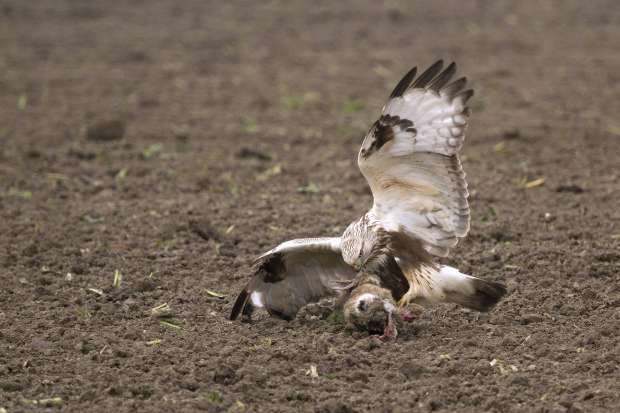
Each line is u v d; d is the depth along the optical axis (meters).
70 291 12.35
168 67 26.50
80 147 19.44
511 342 10.54
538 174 17.28
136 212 15.53
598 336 10.59
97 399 9.59
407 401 9.37
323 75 25.59
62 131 20.62
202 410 9.30
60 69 26.27
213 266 13.18
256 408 9.39
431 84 10.53
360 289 10.44
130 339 10.95
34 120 21.55
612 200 15.72
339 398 9.49
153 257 13.52
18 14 32.94
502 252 13.27
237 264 13.21
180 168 18.11
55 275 12.93
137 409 9.36
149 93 23.98
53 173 17.78
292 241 11.23
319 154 19.05
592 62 26.25
